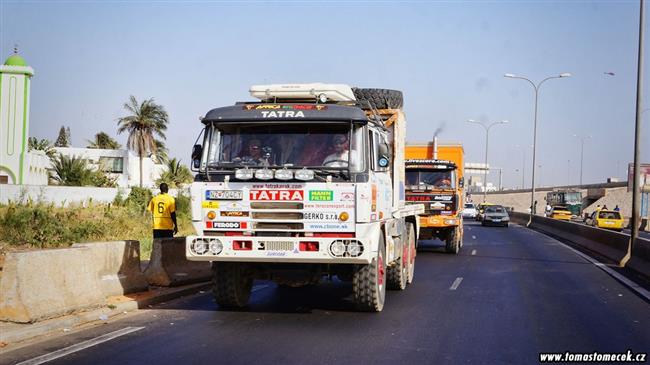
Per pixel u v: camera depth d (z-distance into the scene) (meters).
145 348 7.55
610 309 10.98
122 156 65.19
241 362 6.93
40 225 20.50
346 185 9.07
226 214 9.31
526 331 8.88
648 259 16.77
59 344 7.73
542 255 22.64
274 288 13.17
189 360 6.99
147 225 26.03
